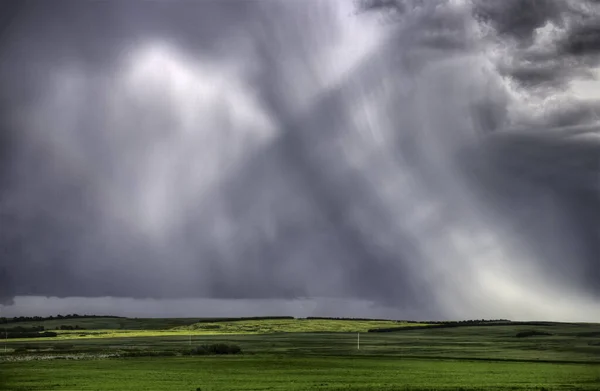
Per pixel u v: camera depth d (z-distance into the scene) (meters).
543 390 74.75
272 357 138.38
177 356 143.25
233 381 87.12
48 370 105.31
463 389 75.75
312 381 87.06
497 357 137.12
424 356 141.88
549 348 165.88
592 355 141.38
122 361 125.62
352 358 134.12
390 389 76.06
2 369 107.19
